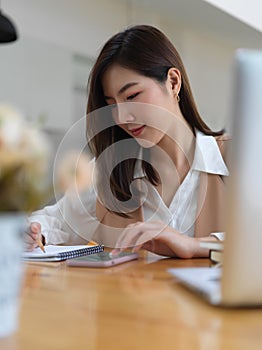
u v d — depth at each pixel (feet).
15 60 9.12
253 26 13.46
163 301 2.26
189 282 2.46
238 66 1.80
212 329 1.83
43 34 9.90
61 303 2.27
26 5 9.46
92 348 1.65
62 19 10.47
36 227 4.05
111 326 1.89
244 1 12.60
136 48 4.79
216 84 16.35
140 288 2.56
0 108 1.77
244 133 1.82
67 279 2.87
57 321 1.97
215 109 16.34
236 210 1.88
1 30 4.73
